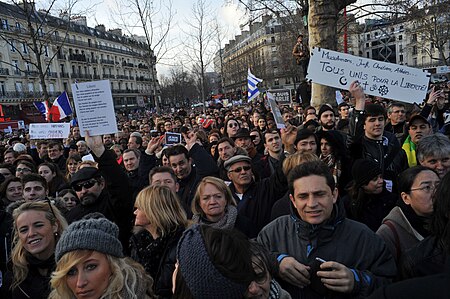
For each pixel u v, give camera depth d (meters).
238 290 1.34
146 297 2.25
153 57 20.17
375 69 4.62
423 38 31.25
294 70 44.59
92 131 3.80
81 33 68.06
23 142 12.90
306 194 2.18
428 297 1.07
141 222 2.85
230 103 36.38
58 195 4.69
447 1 15.91
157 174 3.76
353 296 1.98
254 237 3.50
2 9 35.16
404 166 4.30
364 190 3.13
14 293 2.71
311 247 2.26
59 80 60.12
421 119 4.51
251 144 6.05
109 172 3.64
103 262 2.14
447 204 1.54
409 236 2.51
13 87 50.91
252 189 3.97
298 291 2.15
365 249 2.19
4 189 4.84
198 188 3.26
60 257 2.13
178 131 11.03
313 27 9.80
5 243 3.47
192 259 1.39
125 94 80.25
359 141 4.04
